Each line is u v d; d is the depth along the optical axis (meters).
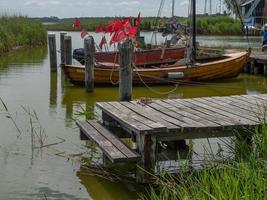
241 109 7.91
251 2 53.44
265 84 17.11
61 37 19.28
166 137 6.66
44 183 6.84
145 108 8.16
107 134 7.56
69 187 6.70
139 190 6.47
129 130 7.09
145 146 6.46
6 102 12.98
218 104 8.43
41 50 32.53
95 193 6.52
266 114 7.15
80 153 8.16
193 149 7.77
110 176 7.03
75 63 22.33
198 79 16.39
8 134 9.38
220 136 6.79
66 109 12.13
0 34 29.59
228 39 44.62
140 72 15.78
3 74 19.31
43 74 19.36
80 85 15.98
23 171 7.30
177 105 8.38
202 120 7.05
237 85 16.81
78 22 20.59
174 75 15.99
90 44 14.72
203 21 52.34
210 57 18.03
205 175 5.17
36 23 36.94
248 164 5.57
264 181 4.68
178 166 6.92
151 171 6.50
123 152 6.55
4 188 6.64
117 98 13.95
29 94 14.39
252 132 6.59
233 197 4.50
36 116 11.10
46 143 8.76
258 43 37.78
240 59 17.02
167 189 5.62
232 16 52.31
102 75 15.55
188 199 4.95
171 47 19.00
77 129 9.80
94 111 11.77
